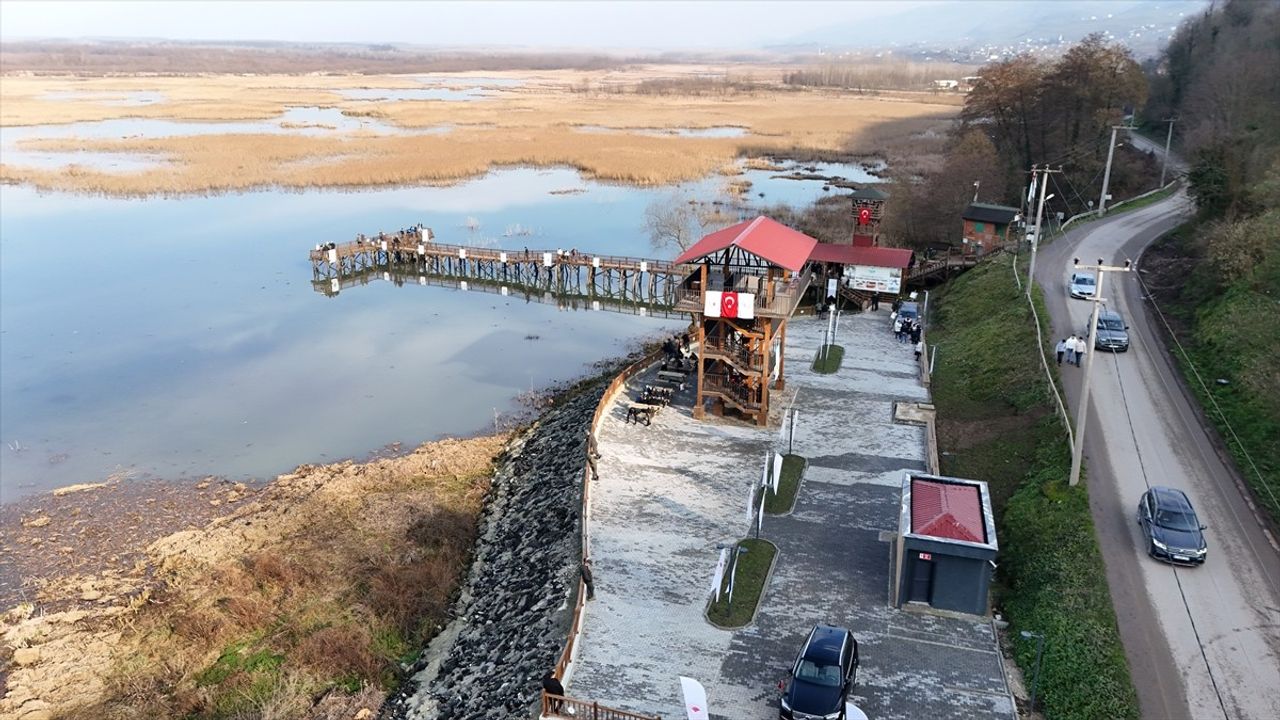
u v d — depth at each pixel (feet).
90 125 554.87
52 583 115.85
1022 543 108.37
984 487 107.34
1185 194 253.24
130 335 211.82
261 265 273.75
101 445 155.63
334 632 104.01
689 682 76.13
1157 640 86.74
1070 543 102.42
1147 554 100.12
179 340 209.67
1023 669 86.79
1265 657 84.33
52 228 311.06
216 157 424.87
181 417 167.84
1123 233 231.71
